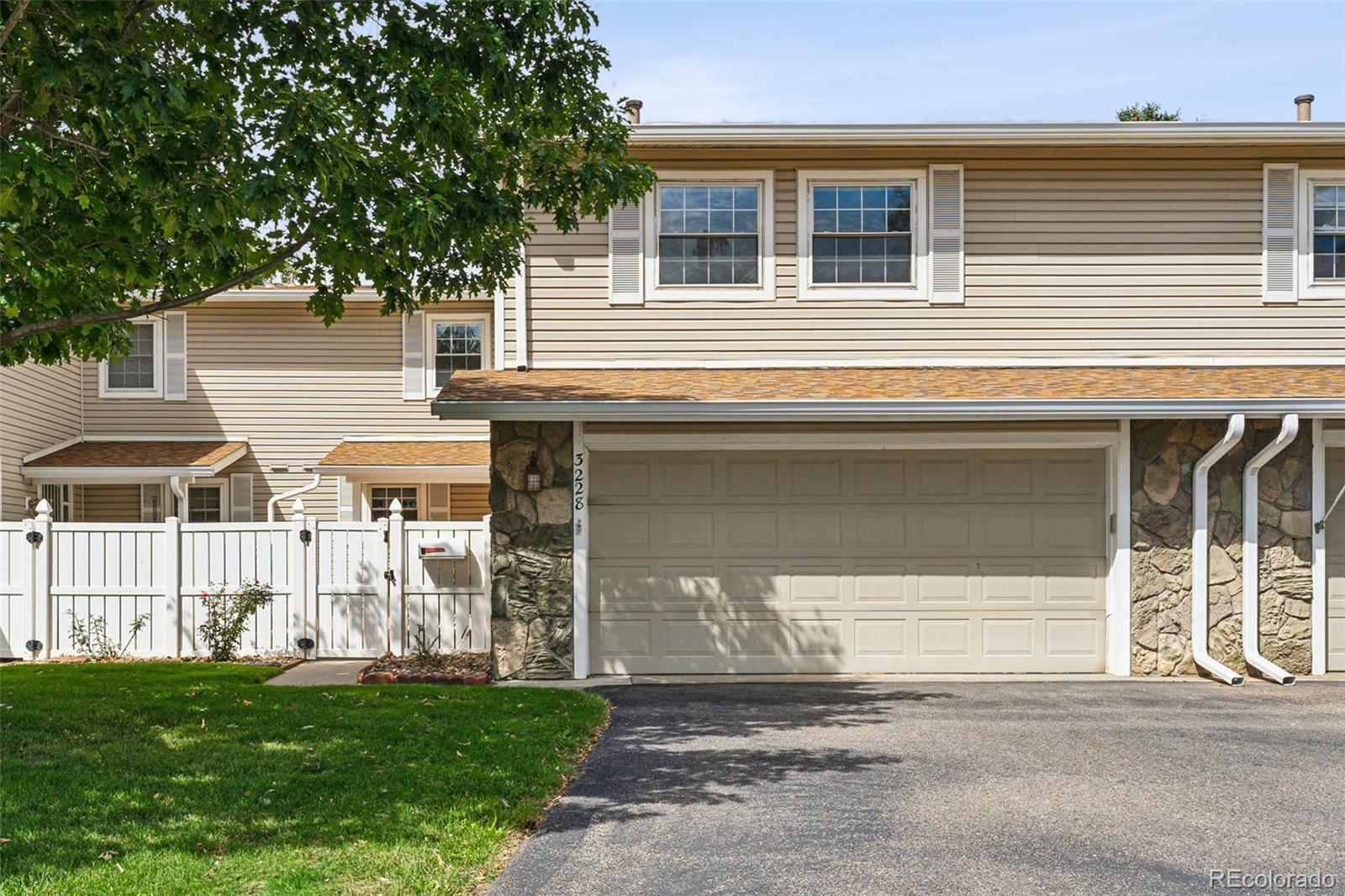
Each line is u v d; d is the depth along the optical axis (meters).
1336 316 12.30
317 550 12.70
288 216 8.56
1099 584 11.51
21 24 7.64
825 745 8.09
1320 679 10.96
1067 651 11.48
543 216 12.38
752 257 12.36
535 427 11.22
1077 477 11.52
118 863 5.30
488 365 19.44
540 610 11.15
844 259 12.35
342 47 8.64
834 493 11.55
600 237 12.36
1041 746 8.04
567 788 6.93
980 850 5.70
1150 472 11.27
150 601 12.71
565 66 9.26
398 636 12.60
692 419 10.52
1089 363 12.27
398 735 8.03
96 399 19.20
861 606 11.51
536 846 5.78
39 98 8.02
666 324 12.33
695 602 11.46
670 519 11.49
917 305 12.31
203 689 10.03
